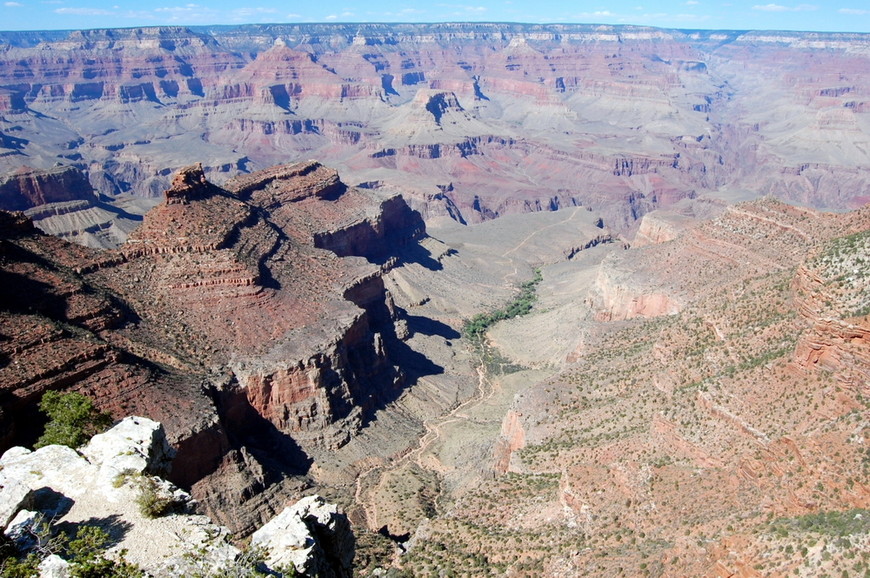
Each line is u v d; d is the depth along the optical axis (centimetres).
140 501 3725
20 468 3931
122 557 3306
